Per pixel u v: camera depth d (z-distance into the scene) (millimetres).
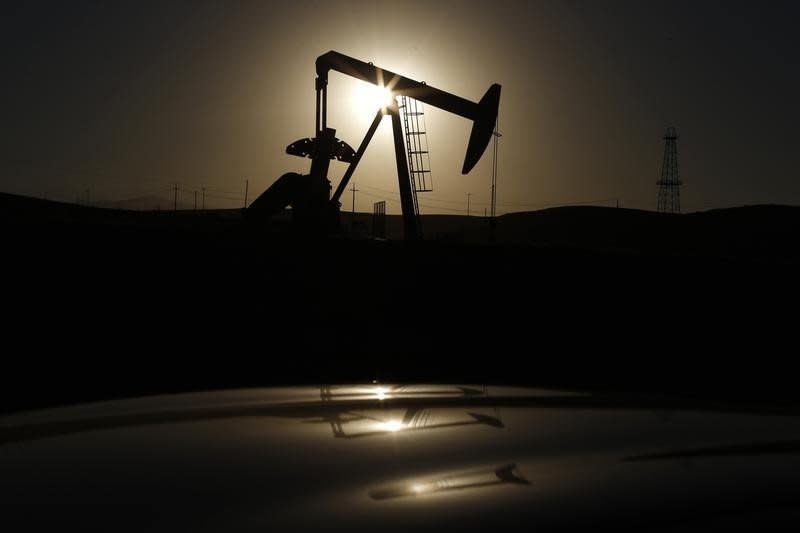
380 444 1687
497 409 2186
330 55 36500
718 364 17141
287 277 23656
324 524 1143
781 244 110312
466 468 1464
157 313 18812
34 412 2223
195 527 1139
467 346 18188
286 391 2654
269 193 37812
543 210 160375
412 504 1232
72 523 1160
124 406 2299
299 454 1588
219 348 16141
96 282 20734
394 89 36875
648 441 1720
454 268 26781
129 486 1354
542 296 24422
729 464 1482
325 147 37094
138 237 25406
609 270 28062
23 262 21406
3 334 15742
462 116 36844
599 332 20375
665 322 22078
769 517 1171
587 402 2338
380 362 15930
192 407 2266
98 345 15555
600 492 1285
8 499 1282
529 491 1297
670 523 1146
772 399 13141
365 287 23656
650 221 135500
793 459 1535
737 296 25688
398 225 161000
